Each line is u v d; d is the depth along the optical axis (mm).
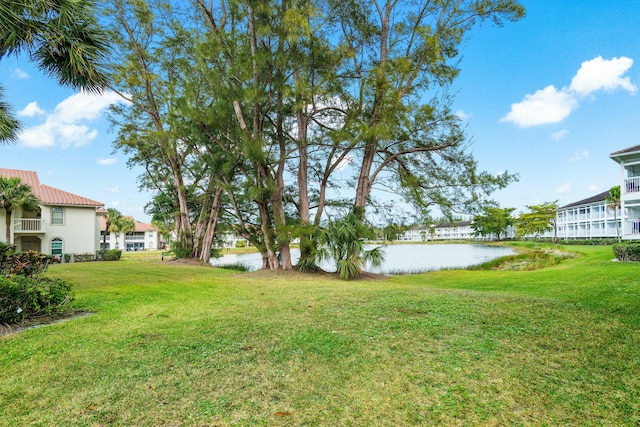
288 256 14758
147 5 17281
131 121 20609
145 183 25625
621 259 14492
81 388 2977
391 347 3820
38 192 26000
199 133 12922
